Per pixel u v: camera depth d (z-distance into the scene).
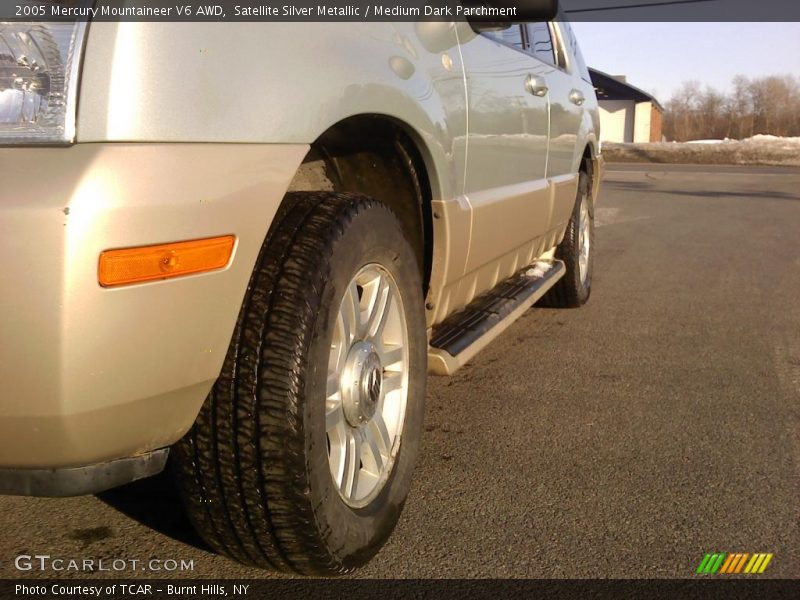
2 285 1.66
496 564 2.47
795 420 3.69
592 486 3.00
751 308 6.00
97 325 1.69
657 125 58.97
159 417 1.88
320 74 2.17
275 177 2.00
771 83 70.12
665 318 5.64
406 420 2.67
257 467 2.01
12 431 1.74
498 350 4.79
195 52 1.88
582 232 5.77
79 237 1.65
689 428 3.58
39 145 1.73
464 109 3.08
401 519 2.73
